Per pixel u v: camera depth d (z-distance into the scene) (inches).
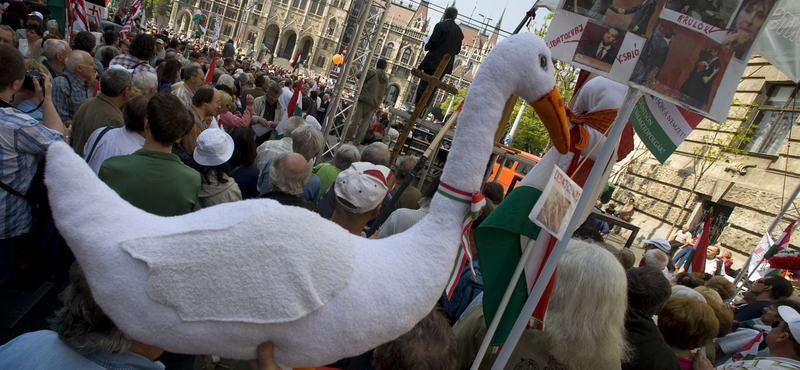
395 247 43.9
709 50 61.1
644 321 87.4
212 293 34.6
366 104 338.0
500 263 67.5
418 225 46.9
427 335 57.7
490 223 66.2
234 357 39.5
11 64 96.6
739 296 268.7
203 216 37.8
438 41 267.9
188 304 34.6
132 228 35.8
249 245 35.0
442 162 394.6
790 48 78.9
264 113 264.1
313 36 3339.1
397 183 155.2
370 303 38.8
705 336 96.8
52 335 52.5
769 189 439.2
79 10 267.4
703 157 517.7
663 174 573.0
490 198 142.9
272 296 35.1
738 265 432.1
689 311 98.2
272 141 171.2
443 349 58.0
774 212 420.8
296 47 3348.9
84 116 132.3
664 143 75.3
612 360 72.0
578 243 78.5
